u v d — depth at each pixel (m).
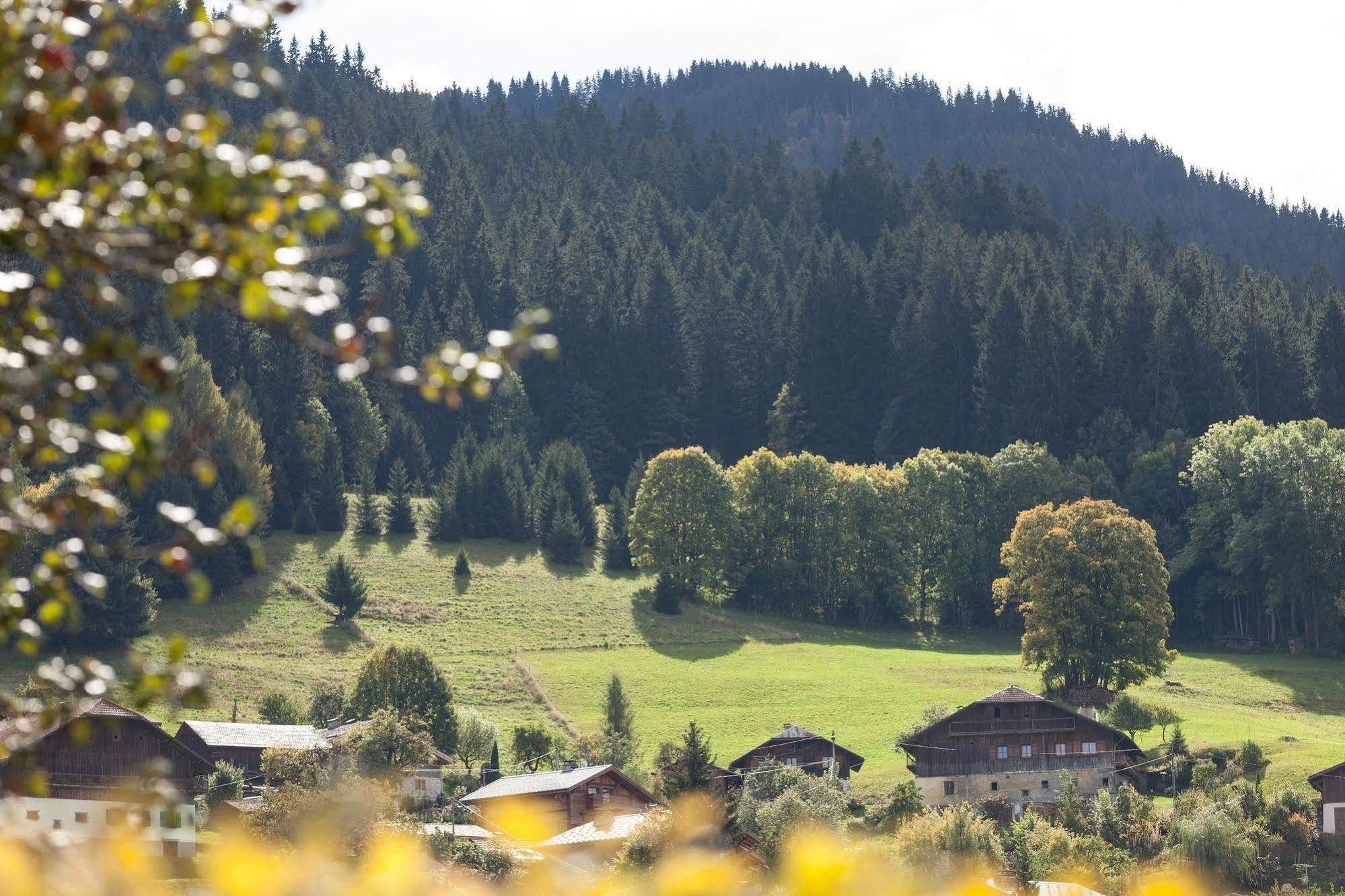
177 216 8.71
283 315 8.64
